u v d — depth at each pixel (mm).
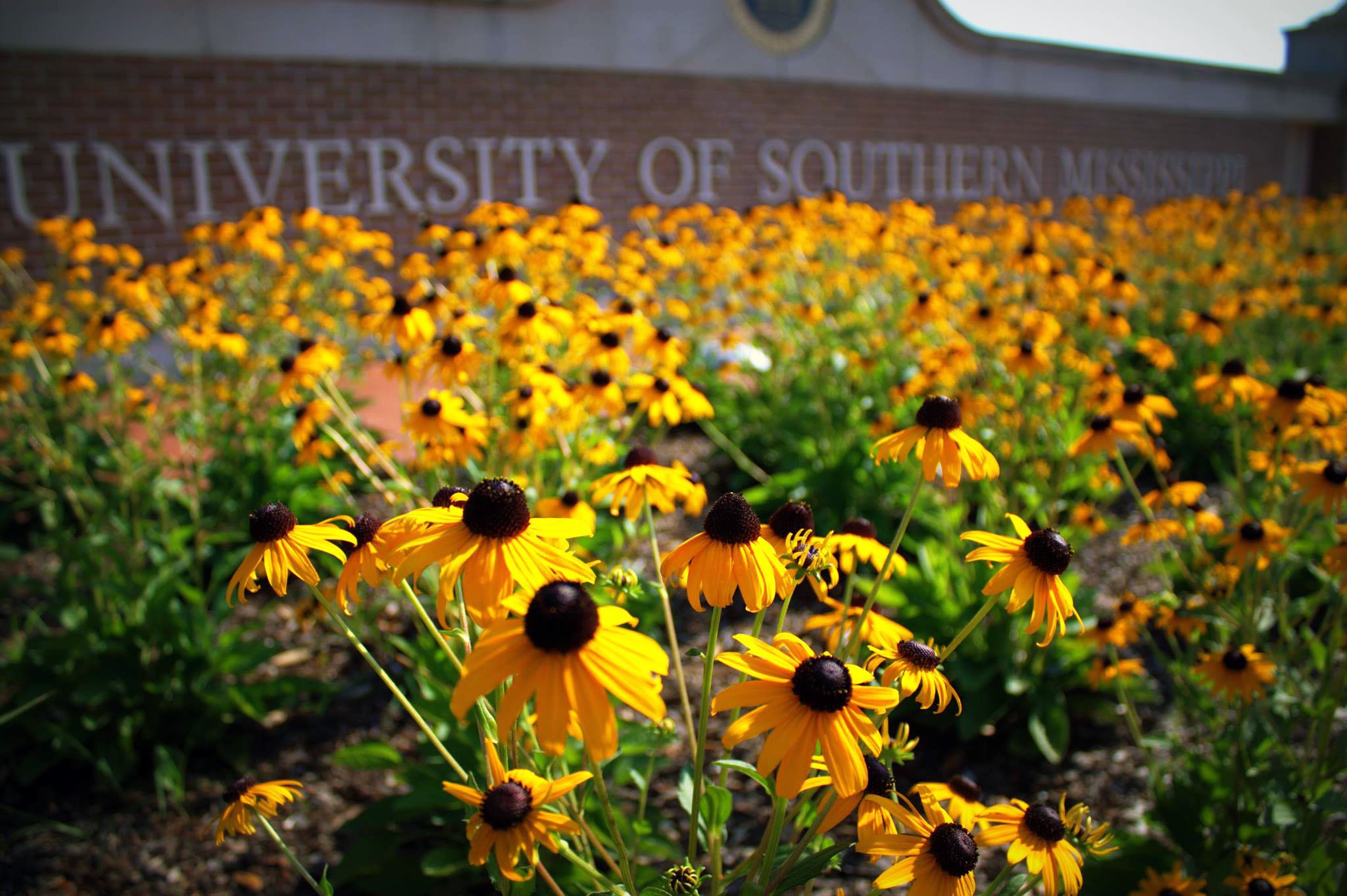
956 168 14836
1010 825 1694
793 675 1381
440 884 2586
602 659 1219
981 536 1701
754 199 12656
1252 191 19891
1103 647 3385
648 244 6520
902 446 1849
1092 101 16484
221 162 8922
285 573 1535
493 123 10406
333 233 6145
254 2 8906
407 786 3145
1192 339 6906
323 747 3439
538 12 10523
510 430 3207
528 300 3682
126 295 5164
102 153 8328
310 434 3502
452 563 1386
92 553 3729
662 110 11648
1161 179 17969
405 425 2953
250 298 6094
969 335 4922
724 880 1703
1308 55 22891
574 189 11047
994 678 3504
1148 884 2262
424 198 10070
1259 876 2119
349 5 9398
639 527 3641
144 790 3219
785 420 5910
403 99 9820
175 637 3334
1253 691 2479
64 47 8086
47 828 3020
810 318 5660
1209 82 18312
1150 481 5953
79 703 3195
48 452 4324
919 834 1529
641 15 11273
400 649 3830
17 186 7984
